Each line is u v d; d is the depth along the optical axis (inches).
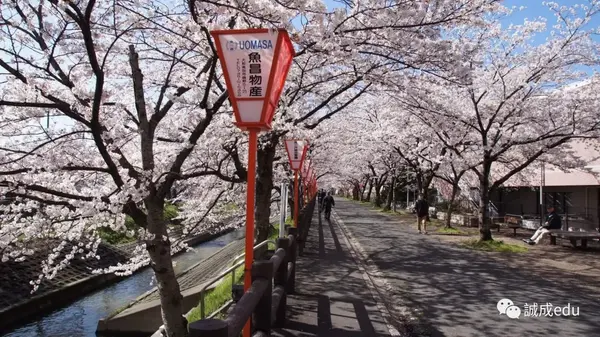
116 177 183.8
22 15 192.2
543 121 551.2
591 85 539.2
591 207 768.3
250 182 125.3
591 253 511.2
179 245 364.2
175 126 291.9
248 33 122.3
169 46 265.6
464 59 304.3
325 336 209.0
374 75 320.2
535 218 855.7
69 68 218.1
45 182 210.7
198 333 81.0
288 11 172.2
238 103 123.0
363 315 247.0
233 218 621.9
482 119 579.8
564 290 327.3
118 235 759.7
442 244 583.5
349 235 692.1
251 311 110.4
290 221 720.3
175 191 547.5
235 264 240.4
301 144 375.6
